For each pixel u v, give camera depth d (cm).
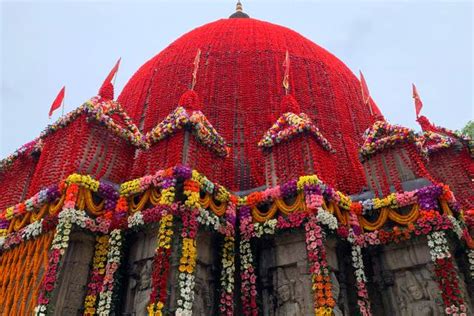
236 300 1283
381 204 1422
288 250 1279
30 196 1423
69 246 1227
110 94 1620
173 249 1117
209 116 2083
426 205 1330
